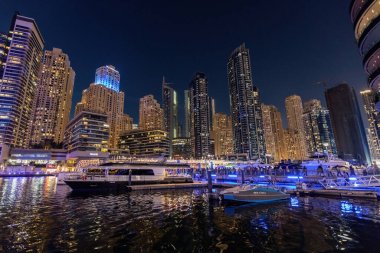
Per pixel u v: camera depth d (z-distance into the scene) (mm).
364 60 55719
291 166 61156
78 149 165500
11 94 186625
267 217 23453
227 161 141875
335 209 26375
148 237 17266
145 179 54438
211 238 17016
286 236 17047
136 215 24812
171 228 19672
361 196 33062
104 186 49156
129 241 16375
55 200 36469
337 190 35812
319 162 58781
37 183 76375
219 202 32562
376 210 25438
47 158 179125
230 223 21297
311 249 14414
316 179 42438
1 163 159750
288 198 34188
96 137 173625
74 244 15719
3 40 195125
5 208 29297
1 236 17312
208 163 130125
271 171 57375
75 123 185375
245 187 32781
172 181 57406
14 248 14961
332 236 16781
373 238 16172
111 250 14719
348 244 15117
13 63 192750
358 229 18406
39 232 18375
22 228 19516
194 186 55688
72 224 20891
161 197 39406
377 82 56375
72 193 46094
